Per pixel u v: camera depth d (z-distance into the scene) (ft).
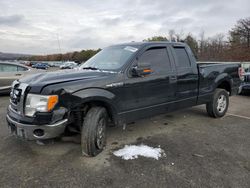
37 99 9.43
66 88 9.70
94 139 10.51
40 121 9.36
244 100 26.73
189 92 15.15
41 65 147.54
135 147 12.00
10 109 10.82
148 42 13.57
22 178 9.00
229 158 10.89
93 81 10.52
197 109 20.81
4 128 14.71
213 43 161.58
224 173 9.50
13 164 10.09
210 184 8.68
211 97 17.04
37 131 9.52
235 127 15.70
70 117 10.14
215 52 149.07
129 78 11.79
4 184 8.58
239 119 17.80
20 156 10.86
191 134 14.19
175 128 15.35
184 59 15.12
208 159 10.75
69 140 12.76
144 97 12.53
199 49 162.91
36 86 9.61
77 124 10.86
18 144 12.20
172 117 18.08
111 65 12.47
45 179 8.95
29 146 11.97
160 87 13.24
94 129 10.45
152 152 11.43
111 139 13.19
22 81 10.69
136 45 13.25
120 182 8.79
